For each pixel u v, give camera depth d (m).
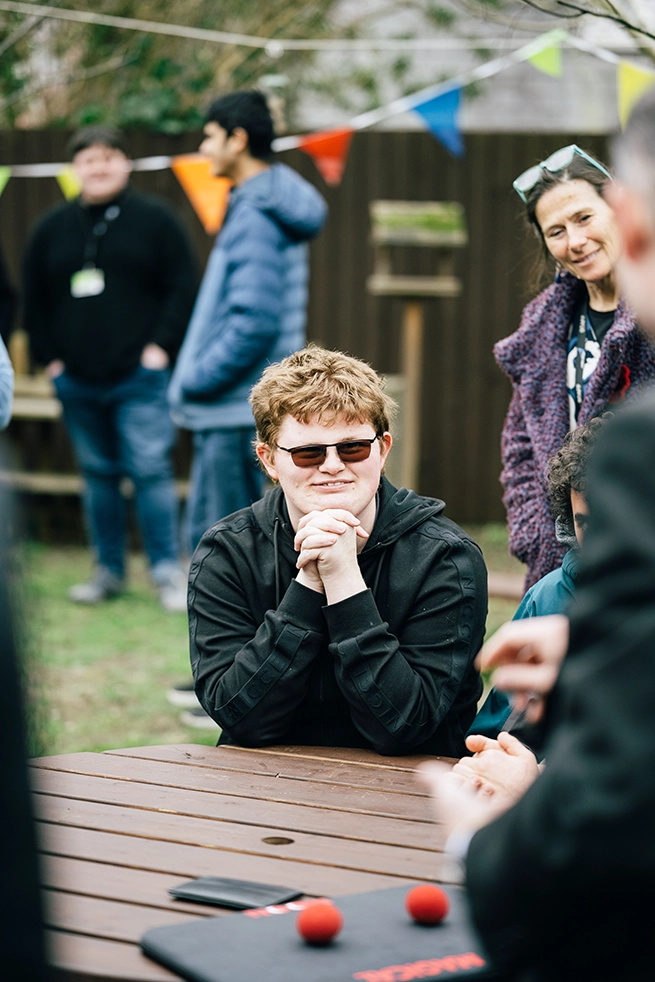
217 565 2.37
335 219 7.51
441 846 1.71
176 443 7.73
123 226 5.91
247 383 4.66
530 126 9.84
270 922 1.40
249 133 4.58
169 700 4.61
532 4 3.14
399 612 2.26
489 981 1.27
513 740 1.81
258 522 2.37
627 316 2.68
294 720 2.30
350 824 1.80
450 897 1.49
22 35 7.63
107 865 1.63
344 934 1.37
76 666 5.02
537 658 1.53
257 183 4.65
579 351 2.85
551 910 0.94
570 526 2.28
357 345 7.60
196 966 1.28
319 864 1.64
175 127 8.44
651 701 0.88
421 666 2.23
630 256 1.03
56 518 7.87
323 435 2.18
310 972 1.26
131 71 8.96
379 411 2.24
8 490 0.92
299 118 9.61
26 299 6.10
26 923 0.88
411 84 9.49
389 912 1.43
